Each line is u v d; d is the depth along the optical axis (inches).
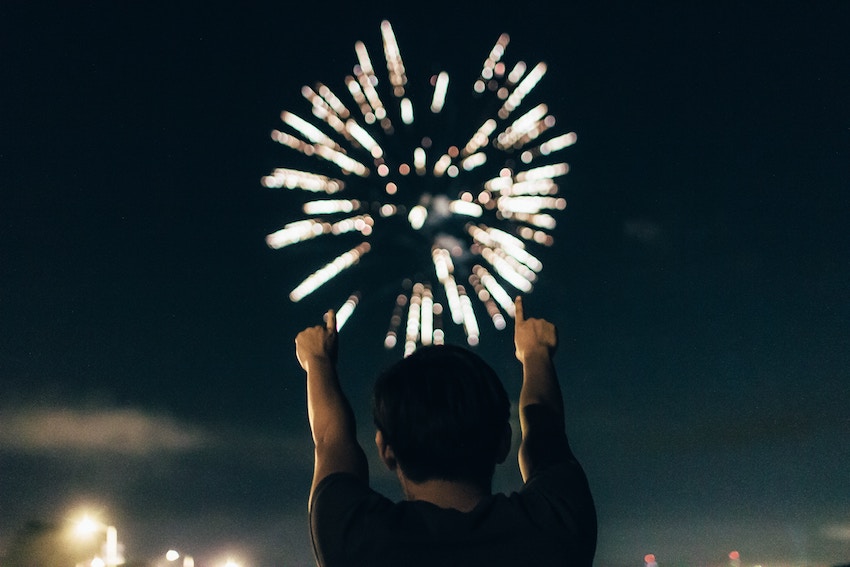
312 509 65.1
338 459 68.0
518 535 62.7
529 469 70.3
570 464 68.5
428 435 65.0
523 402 74.7
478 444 65.6
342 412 71.2
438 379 66.2
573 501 65.0
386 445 67.6
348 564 61.9
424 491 66.1
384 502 64.2
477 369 67.4
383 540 61.7
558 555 62.6
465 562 61.7
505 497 65.2
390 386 67.2
